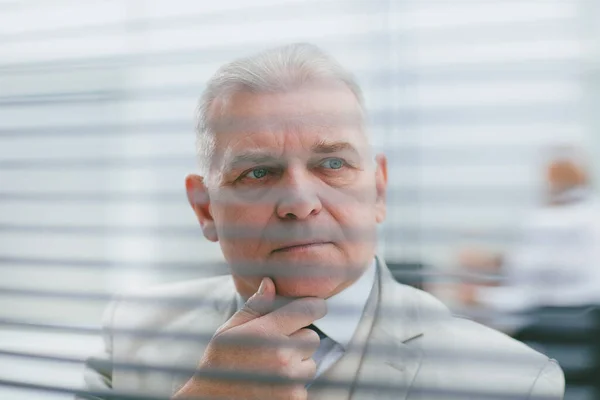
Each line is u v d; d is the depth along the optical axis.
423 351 1.15
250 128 1.14
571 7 1.17
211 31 1.46
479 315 1.20
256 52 1.21
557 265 1.42
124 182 1.42
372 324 1.18
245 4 1.40
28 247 1.47
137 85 1.44
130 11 1.50
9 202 1.45
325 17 1.33
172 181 1.37
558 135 1.65
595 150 1.69
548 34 1.18
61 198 1.40
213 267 1.32
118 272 1.48
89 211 1.43
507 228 1.24
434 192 1.20
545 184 1.65
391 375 1.13
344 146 1.14
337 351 1.17
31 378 1.29
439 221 1.20
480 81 1.19
